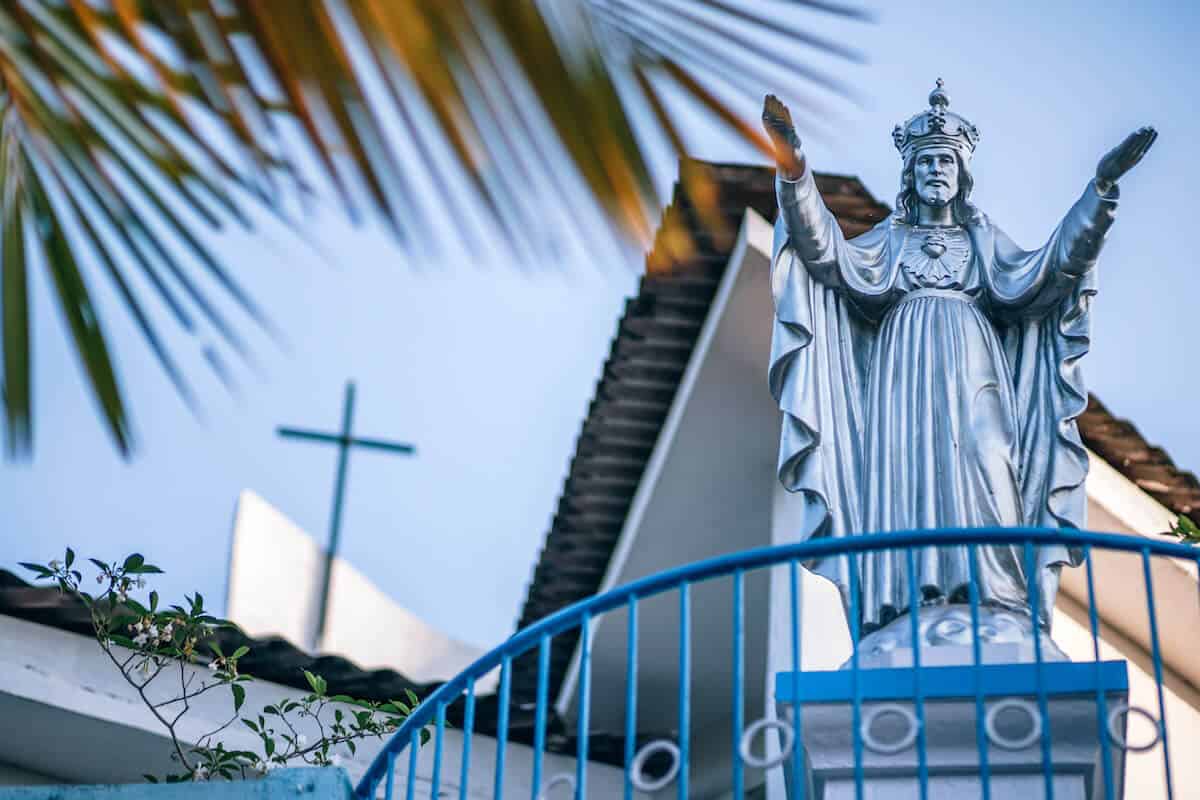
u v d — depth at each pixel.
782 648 10.52
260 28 2.81
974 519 7.54
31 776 11.23
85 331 3.14
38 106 3.32
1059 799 6.52
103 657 10.98
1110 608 11.43
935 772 6.62
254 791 6.39
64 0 3.31
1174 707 11.38
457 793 11.65
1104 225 7.72
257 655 11.00
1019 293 7.92
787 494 11.34
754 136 2.77
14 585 10.76
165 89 3.04
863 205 10.40
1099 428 10.92
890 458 7.74
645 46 2.76
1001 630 7.14
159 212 3.18
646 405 11.54
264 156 2.83
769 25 2.78
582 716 6.07
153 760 11.01
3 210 3.28
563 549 12.37
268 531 13.70
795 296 8.02
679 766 5.81
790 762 6.92
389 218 2.70
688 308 10.95
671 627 12.45
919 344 7.90
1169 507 11.11
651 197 2.73
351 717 11.11
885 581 7.50
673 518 11.96
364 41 2.76
